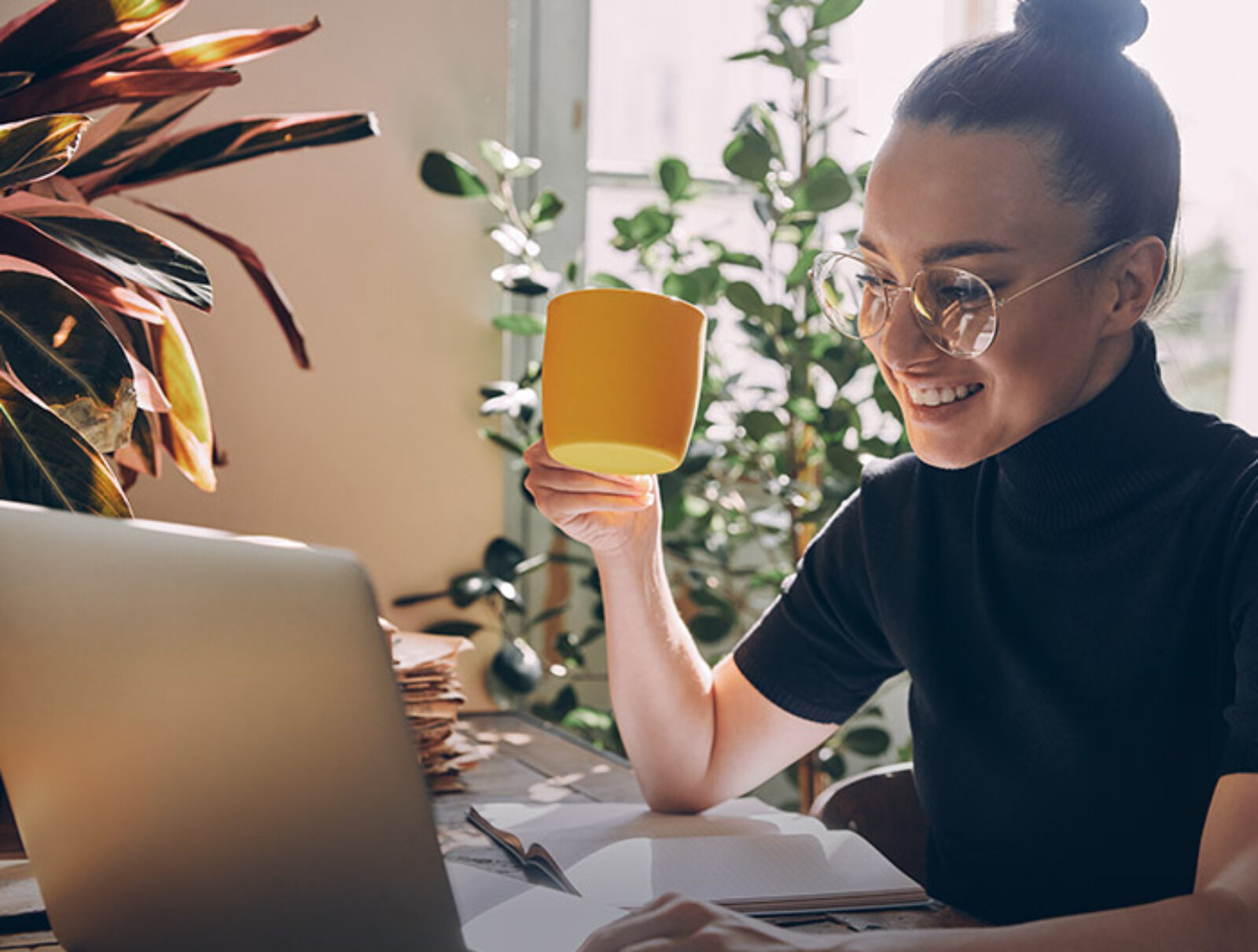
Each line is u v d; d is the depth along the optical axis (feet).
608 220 7.27
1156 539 3.20
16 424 3.05
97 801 2.03
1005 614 3.49
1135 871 3.26
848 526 4.06
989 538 3.57
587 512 3.80
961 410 3.16
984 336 3.00
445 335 5.85
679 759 3.89
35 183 3.69
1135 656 3.23
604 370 2.86
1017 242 3.00
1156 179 3.16
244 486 5.57
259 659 1.99
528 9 6.93
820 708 4.07
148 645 1.99
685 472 6.28
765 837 3.49
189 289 3.23
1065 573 3.33
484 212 5.87
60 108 3.64
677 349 2.90
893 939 2.19
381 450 5.78
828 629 4.06
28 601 1.98
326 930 2.00
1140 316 3.19
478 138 5.86
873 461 4.11
